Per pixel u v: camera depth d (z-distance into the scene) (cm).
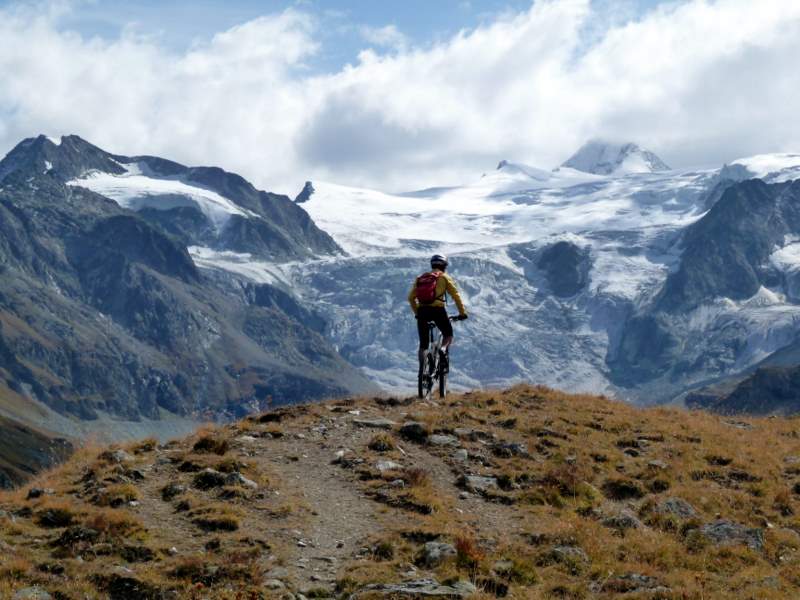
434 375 2808
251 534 1783
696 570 1752
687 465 2381
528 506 2039
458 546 1712
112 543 1711
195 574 1603
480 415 2672
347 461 2219
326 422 2547
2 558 1622
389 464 2194
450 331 2798
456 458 2288
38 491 2008
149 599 1526
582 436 2559
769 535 1945
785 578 1739
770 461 2489
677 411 3178
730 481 2309
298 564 1673
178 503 1925
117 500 1925
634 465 2366
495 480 2162
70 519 1830
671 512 2039
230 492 1972
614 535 1914
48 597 1483
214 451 2264
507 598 1565
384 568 1652
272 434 2428
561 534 1847
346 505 1980
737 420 3169
